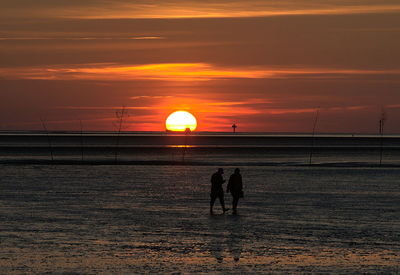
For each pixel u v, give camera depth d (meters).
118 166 117.06
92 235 39.47
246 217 48.06
